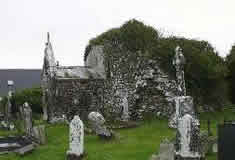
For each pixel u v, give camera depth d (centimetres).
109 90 2777
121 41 2836
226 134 1073
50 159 1518
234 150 1054
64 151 1634
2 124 2509
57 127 2252
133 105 2627
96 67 2986
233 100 3316
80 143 1448
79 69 2912
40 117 3312
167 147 1371
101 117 1933
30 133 1945
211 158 1347
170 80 2623
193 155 1212
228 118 2481
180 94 1825
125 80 2725
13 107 3709
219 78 2855
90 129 2023
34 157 1573
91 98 2748
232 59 3259
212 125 2167
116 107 2695
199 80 2733
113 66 2809
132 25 2902
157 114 2575
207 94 2781
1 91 5559
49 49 2783
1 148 1734
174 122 2097
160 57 2672
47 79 2712
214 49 3212
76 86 2714
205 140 1421
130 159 1437
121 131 2089
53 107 2627
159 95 2614
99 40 3027
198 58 2727
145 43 2808
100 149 1620
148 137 1873
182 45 2777
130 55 2773
